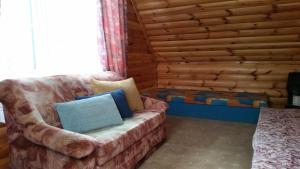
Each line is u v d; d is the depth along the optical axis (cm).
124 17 338
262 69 410
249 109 363
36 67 253
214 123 367
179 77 480
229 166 229
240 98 371
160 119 271
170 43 429
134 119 248
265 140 185
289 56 382
